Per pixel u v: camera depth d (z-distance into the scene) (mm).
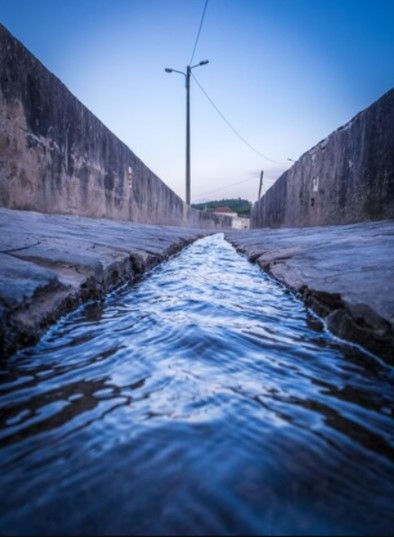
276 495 864
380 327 1740
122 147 11195
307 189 11109
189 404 1304
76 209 7914
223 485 887
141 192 13859
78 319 2449
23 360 1714
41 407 1271
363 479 938
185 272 4953
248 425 1167
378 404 1348
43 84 6195
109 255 3699
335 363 1732
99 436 1088
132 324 2348
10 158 5363
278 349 1912
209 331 2182
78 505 813
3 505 813
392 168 6180
